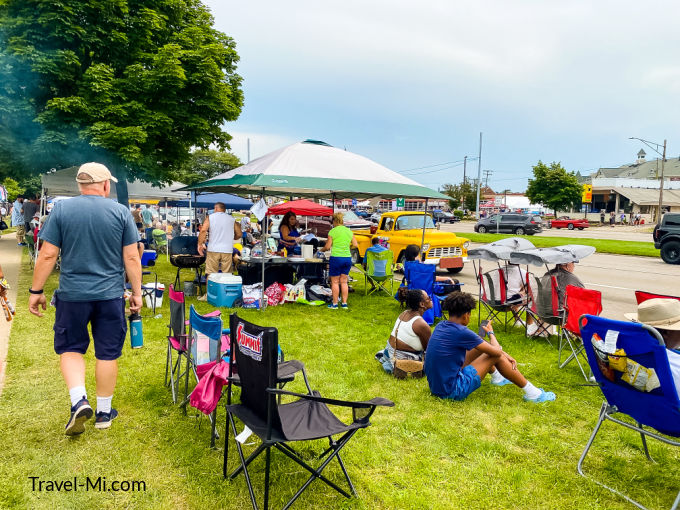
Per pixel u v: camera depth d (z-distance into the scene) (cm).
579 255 597
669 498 294
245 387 283
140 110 966
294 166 792
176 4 1095
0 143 940
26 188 2417
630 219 5012
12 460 318
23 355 528
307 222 1822
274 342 251
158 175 1041
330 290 932
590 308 487
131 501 278
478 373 438
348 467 322
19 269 1180
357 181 808
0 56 861
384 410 416
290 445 346
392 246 1339
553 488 304
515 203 7244
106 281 342
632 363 284
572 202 5188
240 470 294
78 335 343
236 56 1225
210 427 372
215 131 1146
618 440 370
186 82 1020
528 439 371
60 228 330
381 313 826
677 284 1191
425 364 446
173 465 317
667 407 272
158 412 398
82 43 948
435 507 279
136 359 533
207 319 364
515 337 673
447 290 818
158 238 1510
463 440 363
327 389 463
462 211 6200
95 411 382
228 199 1531
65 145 927
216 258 879
